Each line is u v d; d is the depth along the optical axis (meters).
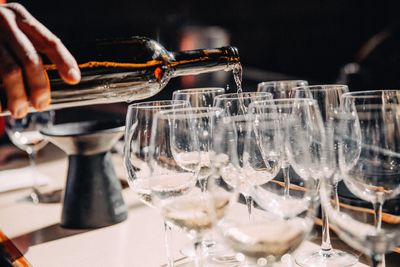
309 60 5.21
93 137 1.09
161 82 1.05
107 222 1.14
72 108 3.42
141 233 1.09
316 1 5.02
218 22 5.63
